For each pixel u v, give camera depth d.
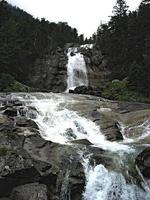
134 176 15.29
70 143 18.27
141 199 14.93
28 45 49.00
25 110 21.89
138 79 40.44
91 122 22.41
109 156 15.87
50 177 14.10
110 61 50.69
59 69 49.09
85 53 52.84
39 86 46.28
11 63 41.00
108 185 14.76
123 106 27.31
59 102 25.70
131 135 22.02
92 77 49.38
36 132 17.92
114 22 59.06
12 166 13.34
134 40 48.78
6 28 43.41
